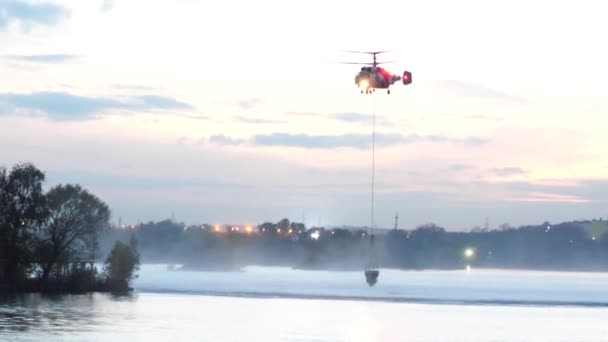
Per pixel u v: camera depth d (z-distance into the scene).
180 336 178.62
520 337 189.38
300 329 194.62
